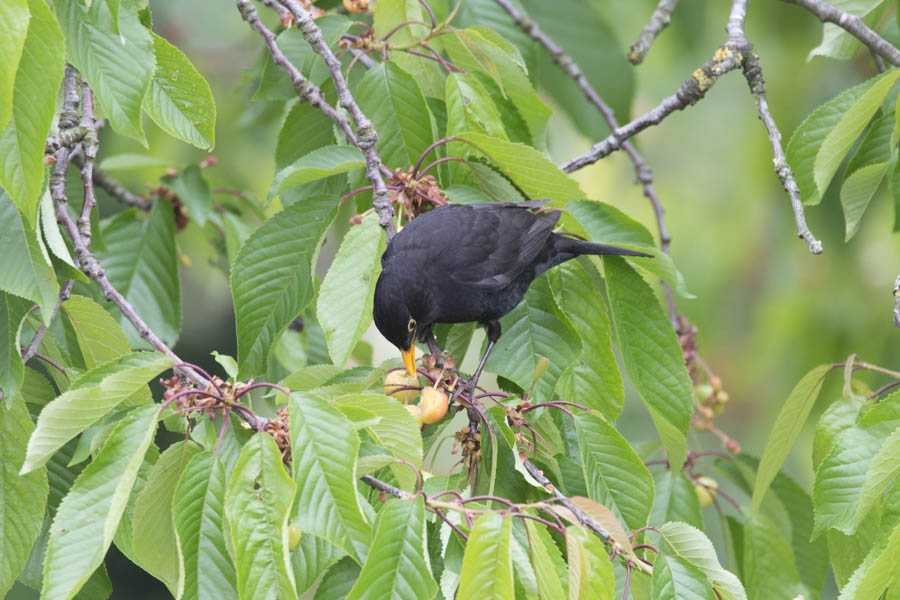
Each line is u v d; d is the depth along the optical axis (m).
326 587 6.43
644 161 11.55
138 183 14.20
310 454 5.23
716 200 14.49
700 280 14.24
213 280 15.95
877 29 10.48
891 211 13.27
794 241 13.78
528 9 11.88
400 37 8.82
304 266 7.56
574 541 5.21
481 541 4.95
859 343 13.27
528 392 7.31
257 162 14.26
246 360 7.49
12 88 4.71
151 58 6.18
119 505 5.19
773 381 13.94
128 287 10.45
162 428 14.98
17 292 5.90
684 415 7.50
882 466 5.87
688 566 5.94
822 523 6.45
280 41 8.63
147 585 15.76
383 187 7.38
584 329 7.80
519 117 8.83
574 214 7.84
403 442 5.89
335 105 8.80
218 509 5.57
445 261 7.69
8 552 6.31
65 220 6.89
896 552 5.36
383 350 14.05
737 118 14.55
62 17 6.07
